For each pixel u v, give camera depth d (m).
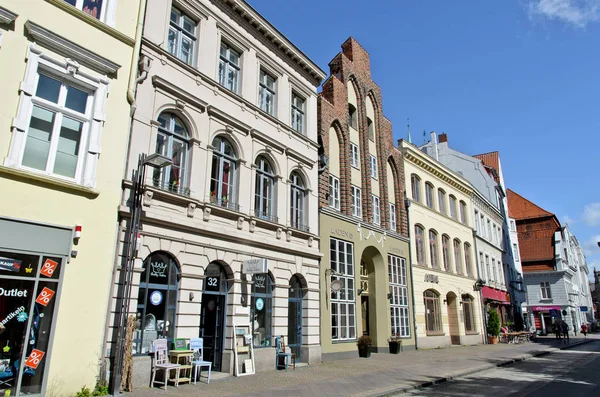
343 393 10.20
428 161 28.58
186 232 12.09
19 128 8.73
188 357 11.21
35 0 9.43
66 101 9.84
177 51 13.23
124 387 9.55
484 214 37.94
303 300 16.66
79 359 9.08
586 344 33.31
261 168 15.80
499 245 40.91
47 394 8.46
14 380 8.15
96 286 9.62
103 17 10.94
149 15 12.27
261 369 13.75
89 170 9.84
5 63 8.76
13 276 8.40
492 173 44.41
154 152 11.73
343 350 18.08
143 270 10.70
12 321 8.29
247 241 14.05
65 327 8.97
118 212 10.39
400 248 24.08
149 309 10.96
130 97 10.95
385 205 23.58
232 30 15.18
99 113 10.21
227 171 14.27
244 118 15.02
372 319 21.59
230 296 13.37
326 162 19.23
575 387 11.81
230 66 15.23
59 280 9.02
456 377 13.75
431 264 27.14
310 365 15.64
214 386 10.78
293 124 18.11
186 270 11.91
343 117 21.30
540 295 53.78
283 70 17.61
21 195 8.67
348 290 19.39
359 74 23.72
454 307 28.78
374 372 13.99
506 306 39.78
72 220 9.41
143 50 11.86
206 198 12.98
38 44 9.34
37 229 8.81
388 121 25.88
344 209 20.22
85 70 10.09
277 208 15.88
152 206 11.36
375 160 23.98
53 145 9.42
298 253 16.45
